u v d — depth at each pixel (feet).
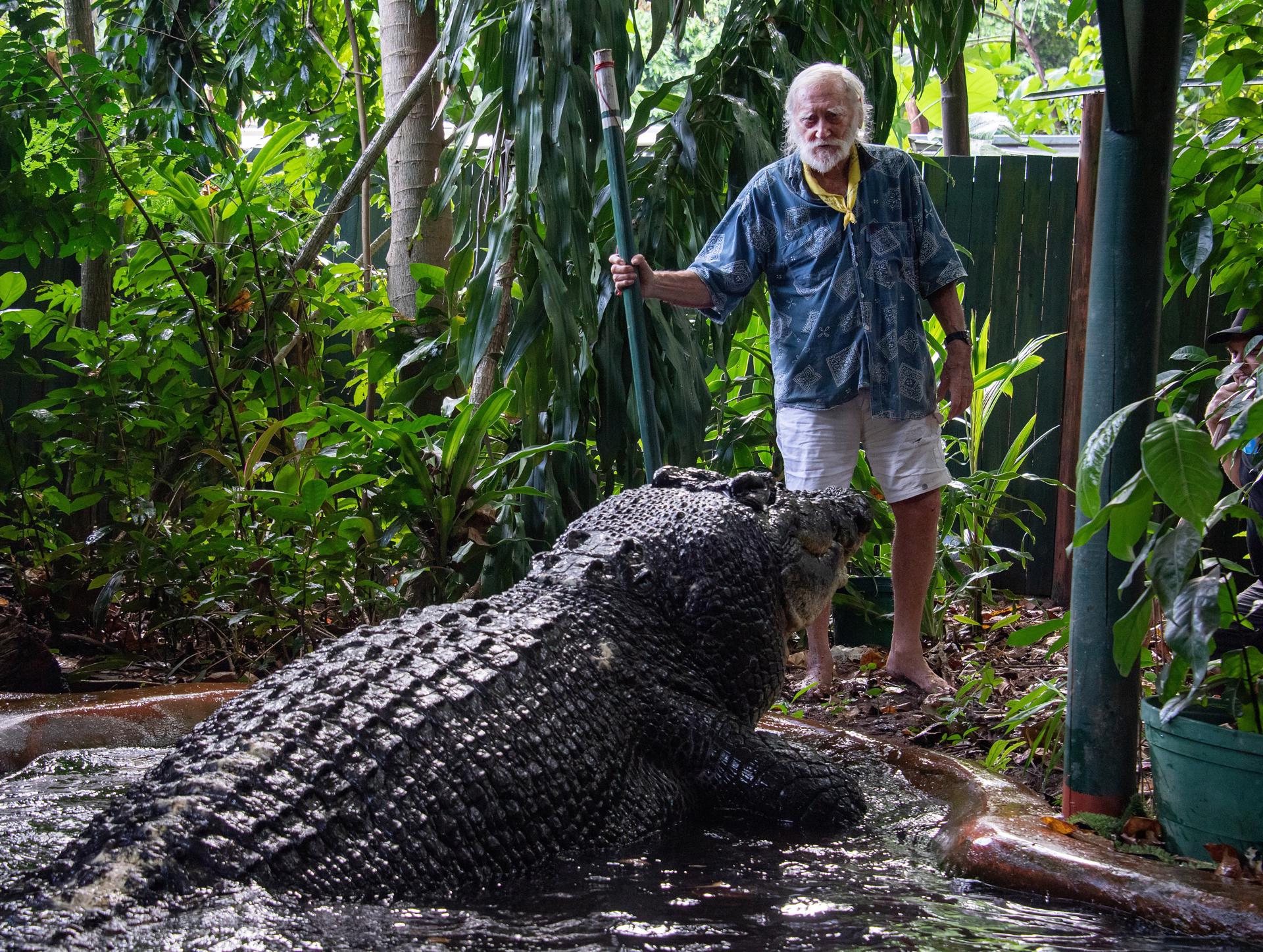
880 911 6.70
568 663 8.66
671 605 9.55
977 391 18.54
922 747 10.92
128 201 17.46
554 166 13.92
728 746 9.02
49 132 16.43
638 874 7.46
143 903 5.81
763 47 16.14
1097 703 7.89
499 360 15.37
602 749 8.44
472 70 19.42
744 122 15.05
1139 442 7.67
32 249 15.71
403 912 6.37
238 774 6.73
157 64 21.58
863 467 16.58
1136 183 7.57
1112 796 7.90
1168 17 7.39
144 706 11.14
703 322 17.02
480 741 7.57
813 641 14.29
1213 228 11.56
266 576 14.42
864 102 13.69
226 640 14.93
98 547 15.23
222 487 15.24
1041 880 6.99
